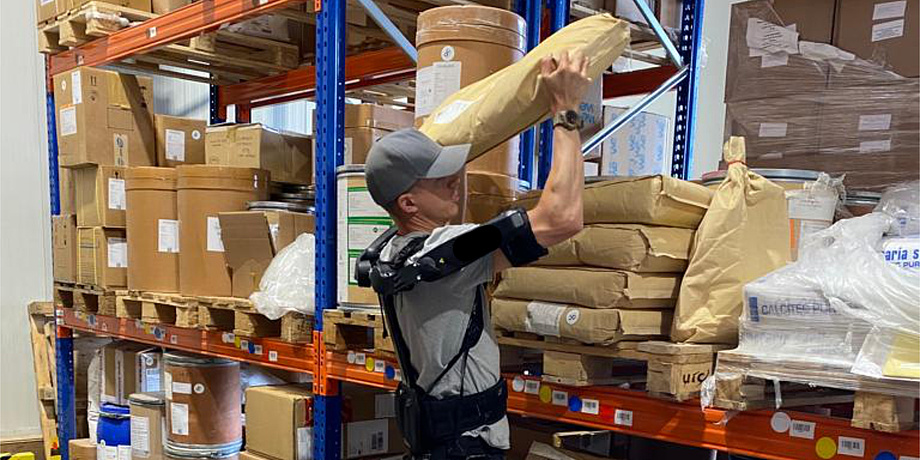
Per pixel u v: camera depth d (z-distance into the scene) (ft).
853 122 9.42
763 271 7.38
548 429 10.50
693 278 7.36
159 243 13.20
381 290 6.89
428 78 9.12
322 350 10.53
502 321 8.52
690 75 15.05
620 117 13.50
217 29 12.78
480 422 7.11
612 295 7.38
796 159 9.91
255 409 11.43
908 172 9.00
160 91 21.65
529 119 7.58
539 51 7.38
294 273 11.02
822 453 6.45
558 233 6.78
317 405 10.68
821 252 6.62
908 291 5.77
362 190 9.70
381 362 9.81
